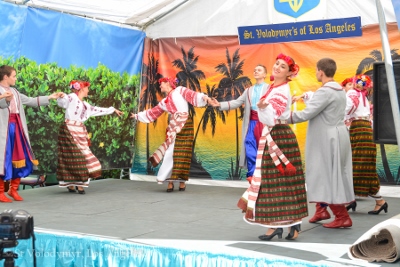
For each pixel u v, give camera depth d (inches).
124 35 316.5
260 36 293.0
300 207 172.1
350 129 229.1
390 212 228.2
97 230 183.9
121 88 318.3
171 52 319.0
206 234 181.3
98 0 285.3
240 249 159.2
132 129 328.2
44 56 280.5
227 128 306.7
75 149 269.1
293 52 290.0
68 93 292.5
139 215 215.9
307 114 181.2
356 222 205.9
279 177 168.4
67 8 286.0
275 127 169.3
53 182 310.7
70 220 202.2
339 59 281.0
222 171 308.2
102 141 313.4
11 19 264.7
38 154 281.4
